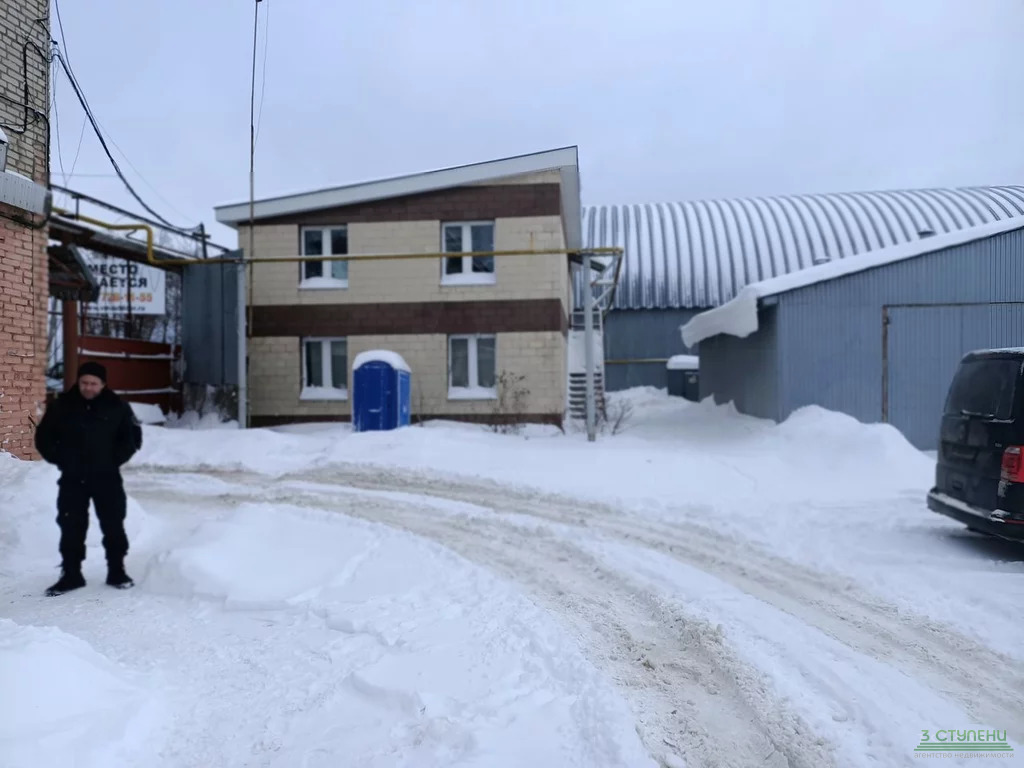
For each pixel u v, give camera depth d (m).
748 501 9.35
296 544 6.46
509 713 3.43
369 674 3.85
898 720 3.52
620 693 3.78
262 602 5.07
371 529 7.24
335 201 17.22
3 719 2.96
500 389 17.09
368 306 17.52
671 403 27.20
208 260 16.11
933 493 7.73
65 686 3.28
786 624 4.85
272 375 17.72
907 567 6.40
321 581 5.52
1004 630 4.82
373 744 3.19
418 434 13.16
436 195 17.30
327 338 17.78
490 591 5.41
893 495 9.84
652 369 32.47
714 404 20.17
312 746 3.19
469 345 17.62
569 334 21.16
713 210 38.50
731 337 18.19
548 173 17.02
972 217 33.41
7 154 8.52
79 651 3.69
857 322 13.77
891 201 36.72
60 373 21.03
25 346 8.71
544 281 17.05
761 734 3.41
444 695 3.62
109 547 5.72
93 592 5.59
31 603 5.31
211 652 4.29
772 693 3.78
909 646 4.54
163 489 10.20
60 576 6.04
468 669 3.95
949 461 7.45
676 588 5.63
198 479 11.01
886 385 13.67
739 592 5.58
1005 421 6.57
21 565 6.32
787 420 13.70
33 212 8.71
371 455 12.38
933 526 7.97
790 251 33.81
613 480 10.66
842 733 3.39
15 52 8.74
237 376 17.73
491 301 17.22
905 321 13.70
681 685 3.92
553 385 17.02
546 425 16.86
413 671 3.90
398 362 15.64
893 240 33.44
